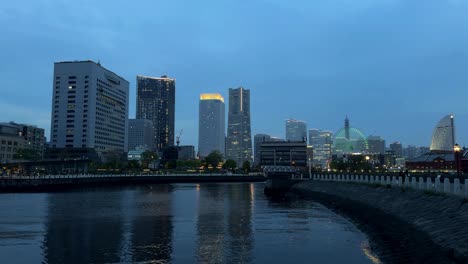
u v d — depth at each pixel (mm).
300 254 32969
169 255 32812
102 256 32406
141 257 32062
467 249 28234
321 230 45156
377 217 52750
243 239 39656
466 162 122625
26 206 73250
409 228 41875
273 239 39594
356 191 79500
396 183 66938
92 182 161000
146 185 182000
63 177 145500
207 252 33844
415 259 29547
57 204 77688
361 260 30656
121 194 112438
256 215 59469
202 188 152125
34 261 30875
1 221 52406
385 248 33969
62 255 32750
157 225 49094
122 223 50781
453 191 45531
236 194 112375
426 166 190000
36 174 163125
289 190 122938
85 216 57969
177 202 83688
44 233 42969
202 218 55938
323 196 92125
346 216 58062
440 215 39562
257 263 30188
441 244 32219
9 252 33750
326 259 31203
